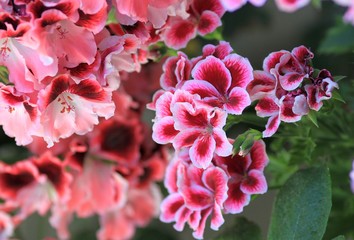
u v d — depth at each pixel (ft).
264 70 1.64
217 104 1.61
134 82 2.18
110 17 1.67
